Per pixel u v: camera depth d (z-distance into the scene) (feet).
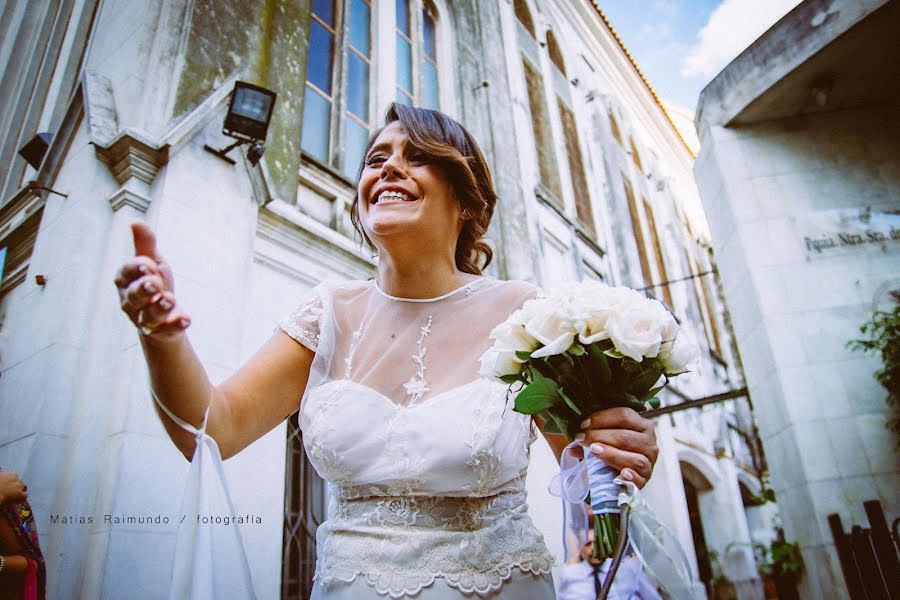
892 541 16.48
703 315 49.14
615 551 3.47
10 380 10.32
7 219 14.79
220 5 14.32
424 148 5.14
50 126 16.67
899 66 21.44
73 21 18.42
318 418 4.40
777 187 23.03
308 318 5.12
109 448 8.99
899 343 18.81
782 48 22.09
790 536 20.47
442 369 4.66
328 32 20.20
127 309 3.34
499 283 5.48
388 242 4.92
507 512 4.39
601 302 3.80
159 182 10.87
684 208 57.16
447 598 3.77
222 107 12.55
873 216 21.86
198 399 3.83
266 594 10.16
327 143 18.69
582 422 3.79
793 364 20.43
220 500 3.69
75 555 8.27
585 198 36.47
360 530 4.12
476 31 29.89
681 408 24.36
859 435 18.98
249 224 12.27
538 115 33.55
